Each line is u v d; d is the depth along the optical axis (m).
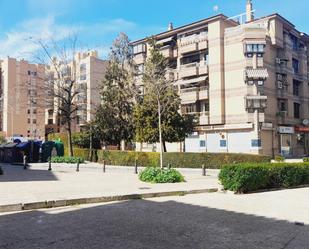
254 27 40.31
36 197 10.75
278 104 43.75
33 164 29.33
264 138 40.31
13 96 75.88
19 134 76.44
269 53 42.03
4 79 76.81
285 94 44.03
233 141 41.00
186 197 12.16
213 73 42.62
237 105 40.88
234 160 26.08
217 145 42.31
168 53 47.06
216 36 42.53
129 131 37.16
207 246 6.12
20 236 6.69
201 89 44.12
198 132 44.03
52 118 78.88
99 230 7.18
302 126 46.81
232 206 10.21
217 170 24.55
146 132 31.86
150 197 12.06
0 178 17.59
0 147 35.12
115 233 6.94
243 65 40.56
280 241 6.50
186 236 6.76
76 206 10.25
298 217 8.65
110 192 12.10
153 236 6.73
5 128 75.75
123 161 31.03
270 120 41.41
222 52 42.41
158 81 32.16
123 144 45.28
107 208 9.86
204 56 44.78
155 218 8.43
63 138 44.16
